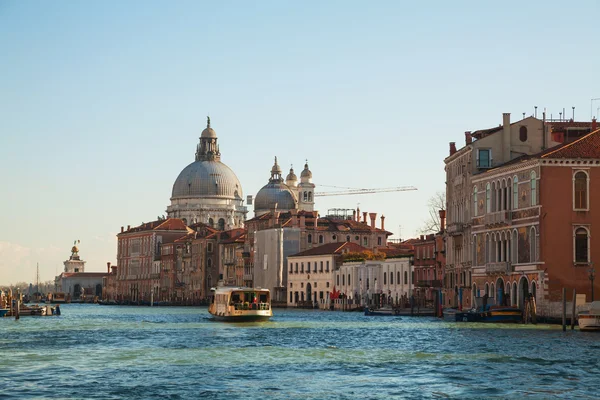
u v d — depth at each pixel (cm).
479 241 11750
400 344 7594
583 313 8719
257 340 8312
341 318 13512
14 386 5153
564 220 10081
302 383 5225
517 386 5078
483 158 12056
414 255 16450
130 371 5778
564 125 12175
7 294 16562
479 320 10481
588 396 4778
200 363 6209
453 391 4931
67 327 11050
